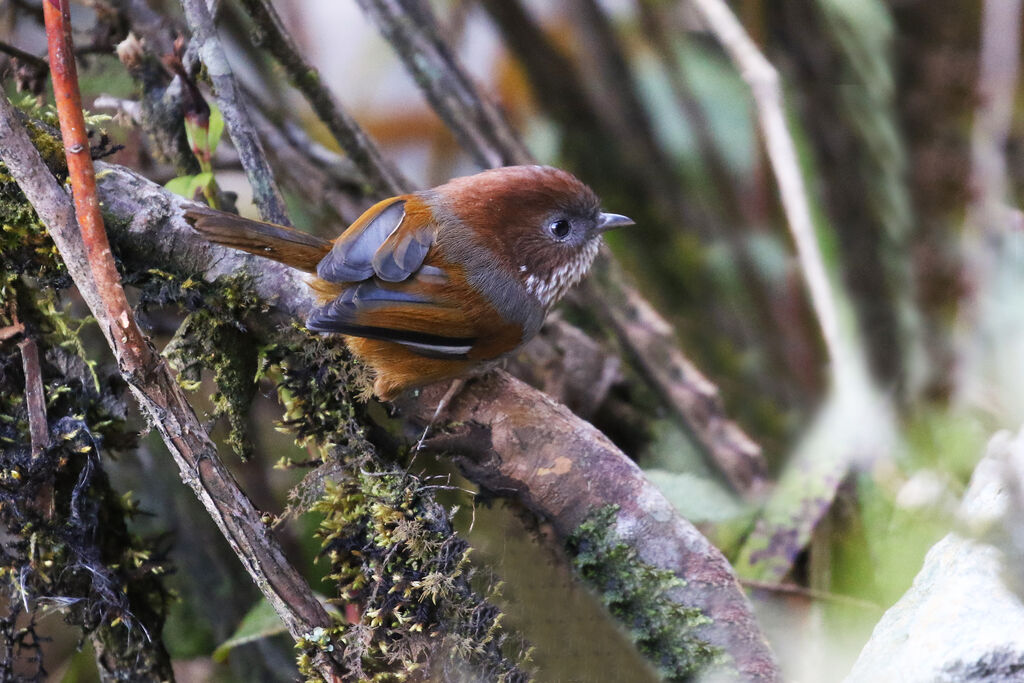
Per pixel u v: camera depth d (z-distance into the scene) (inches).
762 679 132.0
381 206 133.0
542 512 132.6
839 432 136.1
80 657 134.6
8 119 131.2
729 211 138.5
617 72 138.3
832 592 135.1
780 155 136.3
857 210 138.1
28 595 132.3
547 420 132.7
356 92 138.5
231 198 134.3
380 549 131.8
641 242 138.8
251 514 131.6
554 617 132.3
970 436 136.3
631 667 132.2
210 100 134.6
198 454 131.5
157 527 135.3
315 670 131.7
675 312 138.6
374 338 132.3
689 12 138.2
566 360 136.7
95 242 131.0
